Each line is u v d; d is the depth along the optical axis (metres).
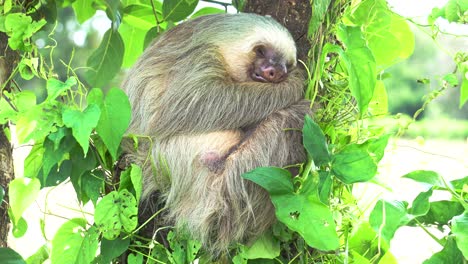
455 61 1.42
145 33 1.86
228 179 1.43
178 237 1.42
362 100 1.29
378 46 1.60
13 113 1.33
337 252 1.38
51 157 1.33
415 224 1.34
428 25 1.45
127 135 1.39
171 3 1.72
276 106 1.48
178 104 1.48
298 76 1.51
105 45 1.71
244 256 1.38
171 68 1.53
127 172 1.36
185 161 1.46
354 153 1.26
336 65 1.47
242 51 1.53
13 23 1.40
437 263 1.27
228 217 1.42
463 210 1.32
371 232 1.39
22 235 1.46
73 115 1.27
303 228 1.22
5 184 1.43
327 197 1.26
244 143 1.45
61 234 1.37
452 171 2.91
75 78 1.32
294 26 1.53
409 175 1.28
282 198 1.24
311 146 1.27
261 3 1.58
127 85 1.56
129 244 1.38
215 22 1.57
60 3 1.78
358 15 1.54
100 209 1.32
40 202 2.65
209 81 1.51
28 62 1.40
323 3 1.37
